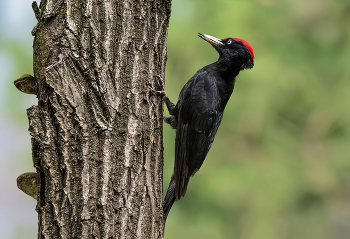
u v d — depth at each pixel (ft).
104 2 17.39
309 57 44.62
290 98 43.19
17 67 43.73
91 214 16.90
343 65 43.80
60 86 16.69
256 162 41.55
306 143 43.42
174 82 42.42
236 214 40.73
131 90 18.13
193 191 41.04
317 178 42.14
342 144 43.09
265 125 42.39
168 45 42.96
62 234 16.72
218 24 42.24
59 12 16.98
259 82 41.81
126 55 18.03
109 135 17.38
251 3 43.68
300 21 45.06
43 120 16.66
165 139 40.81
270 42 43.39
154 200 18.93
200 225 41.11
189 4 44.06
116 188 17.49
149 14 18.95
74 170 16.88
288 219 42.93
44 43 16.89
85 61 16.98
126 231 17.70
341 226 48.08
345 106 43.14
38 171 17.12
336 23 44.83
